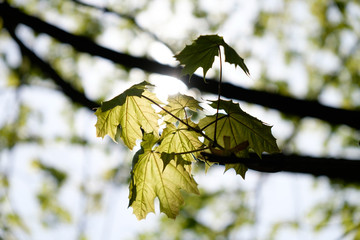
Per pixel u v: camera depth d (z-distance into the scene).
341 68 6.58
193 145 1.54
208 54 1.55
